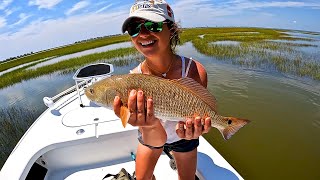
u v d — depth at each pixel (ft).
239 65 14.28
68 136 3.29
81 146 3.32
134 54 19.84
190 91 1.93
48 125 3.58
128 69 15.31
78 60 19.58
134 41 2.04
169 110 1.91
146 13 1.86
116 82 1.97
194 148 2.51
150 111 1.76
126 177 2.81
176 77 2.33
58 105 4.18
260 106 8.44
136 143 3.55
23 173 2.75
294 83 10.53
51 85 13.33
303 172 5.30
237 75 12.14
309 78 11.14
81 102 3.98
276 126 7.11
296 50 19.15
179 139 2.41
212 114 2.01
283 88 10.00
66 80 14.20
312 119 7.40
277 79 11.19
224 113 8.00
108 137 3.34
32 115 8.60
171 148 2.51
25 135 3.39
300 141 6.32
